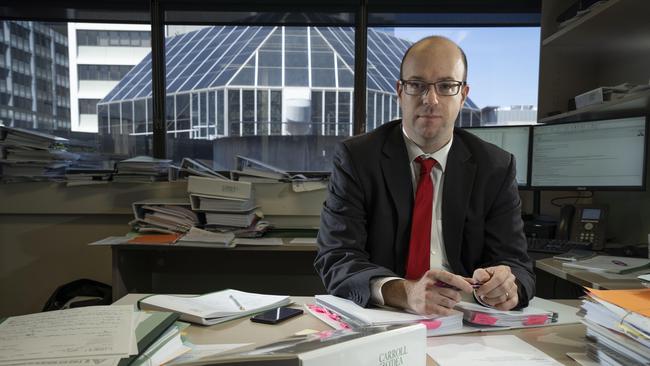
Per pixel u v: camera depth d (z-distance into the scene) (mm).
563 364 626
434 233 1096
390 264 1086
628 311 596
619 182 1672
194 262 2365
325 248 1063
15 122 2418
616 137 1675
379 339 502
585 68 2010
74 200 2195
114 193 2201
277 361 434
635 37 1732
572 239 1754
